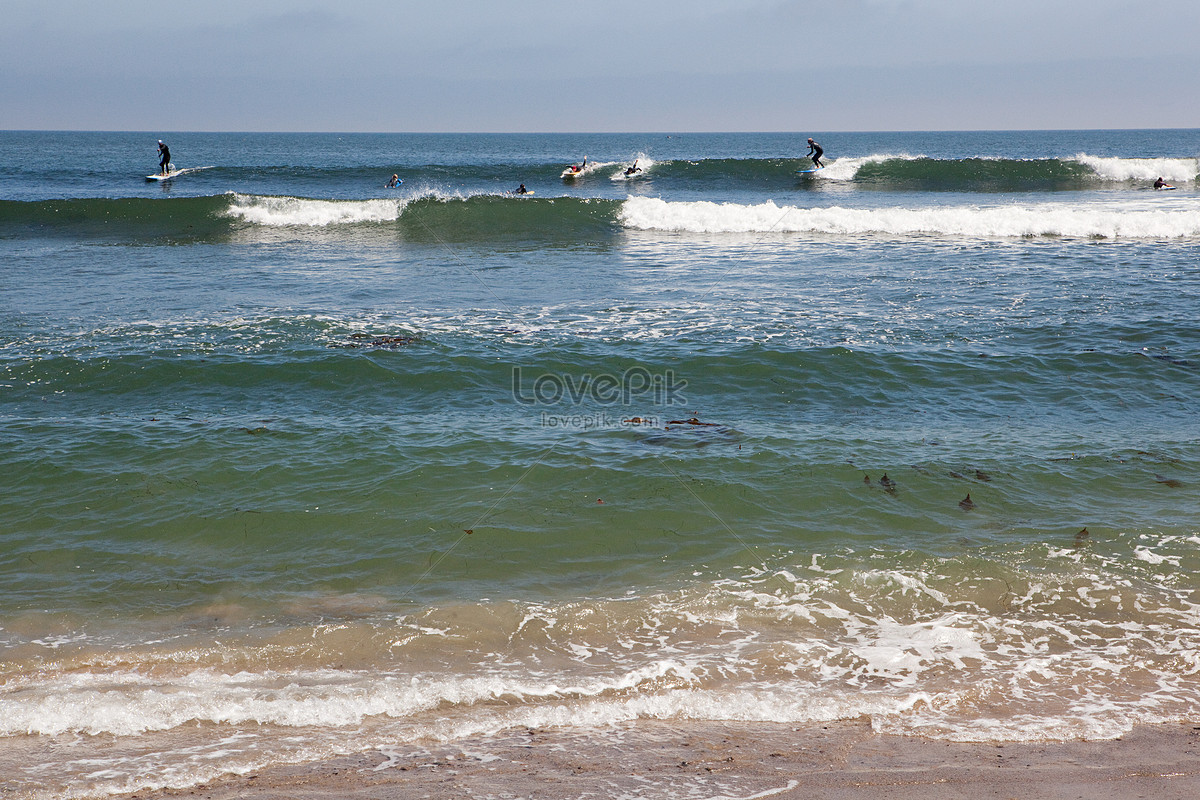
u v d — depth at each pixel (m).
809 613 5.75
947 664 5.12
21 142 123.12
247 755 4.04
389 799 3.58
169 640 5.28
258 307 13.73
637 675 4.97
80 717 4.38
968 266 17.12
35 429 8.73
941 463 8.15
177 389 10.08
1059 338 12.12
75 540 6.61
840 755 4.05
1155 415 9.52
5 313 13.09
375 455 8.30
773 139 180.75
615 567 6.40
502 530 6.89
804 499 7.46
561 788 3.70
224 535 6.77
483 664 5.09
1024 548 6.58
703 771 3.88
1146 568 6.26
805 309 13.84
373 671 4.98
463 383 10.45
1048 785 3.71
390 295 14.88
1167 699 4.67
